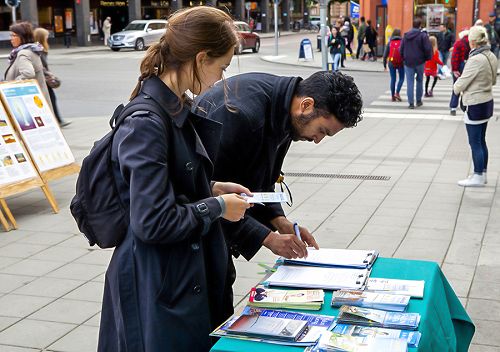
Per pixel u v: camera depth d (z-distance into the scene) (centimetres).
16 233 595
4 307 433
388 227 596
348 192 724
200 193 225
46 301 443
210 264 233
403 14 2623
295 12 6831
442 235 573
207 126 230
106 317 231
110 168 214
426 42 1355
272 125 266
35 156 660
